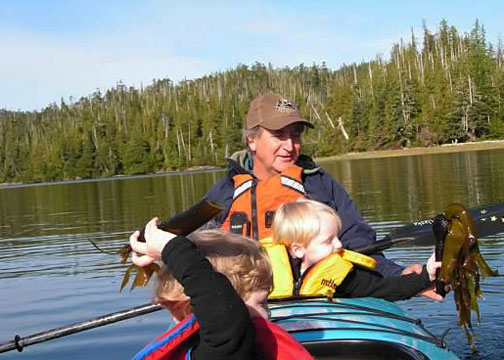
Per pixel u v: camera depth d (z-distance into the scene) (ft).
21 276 29.84
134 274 27.50
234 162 13.24
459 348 15.61
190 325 6.36
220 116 244.83
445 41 251.60
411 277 10.71
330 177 12.96
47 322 21.16
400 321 9.75
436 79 204.33
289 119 12.53
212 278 6.12
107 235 43.06
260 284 6.57
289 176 12.51
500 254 25.84
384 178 80.94
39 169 265.34
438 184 63.87
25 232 49.44
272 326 6.59
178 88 315.17
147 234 6.73
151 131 259.60
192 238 6.70
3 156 289.74
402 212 43.29
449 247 9.60
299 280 10.80
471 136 193.88
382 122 204.74
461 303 9.66
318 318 9.42
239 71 319.47
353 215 12.57
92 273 28.99
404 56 247.91
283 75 312.50
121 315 9.34
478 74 195.31
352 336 8.74
